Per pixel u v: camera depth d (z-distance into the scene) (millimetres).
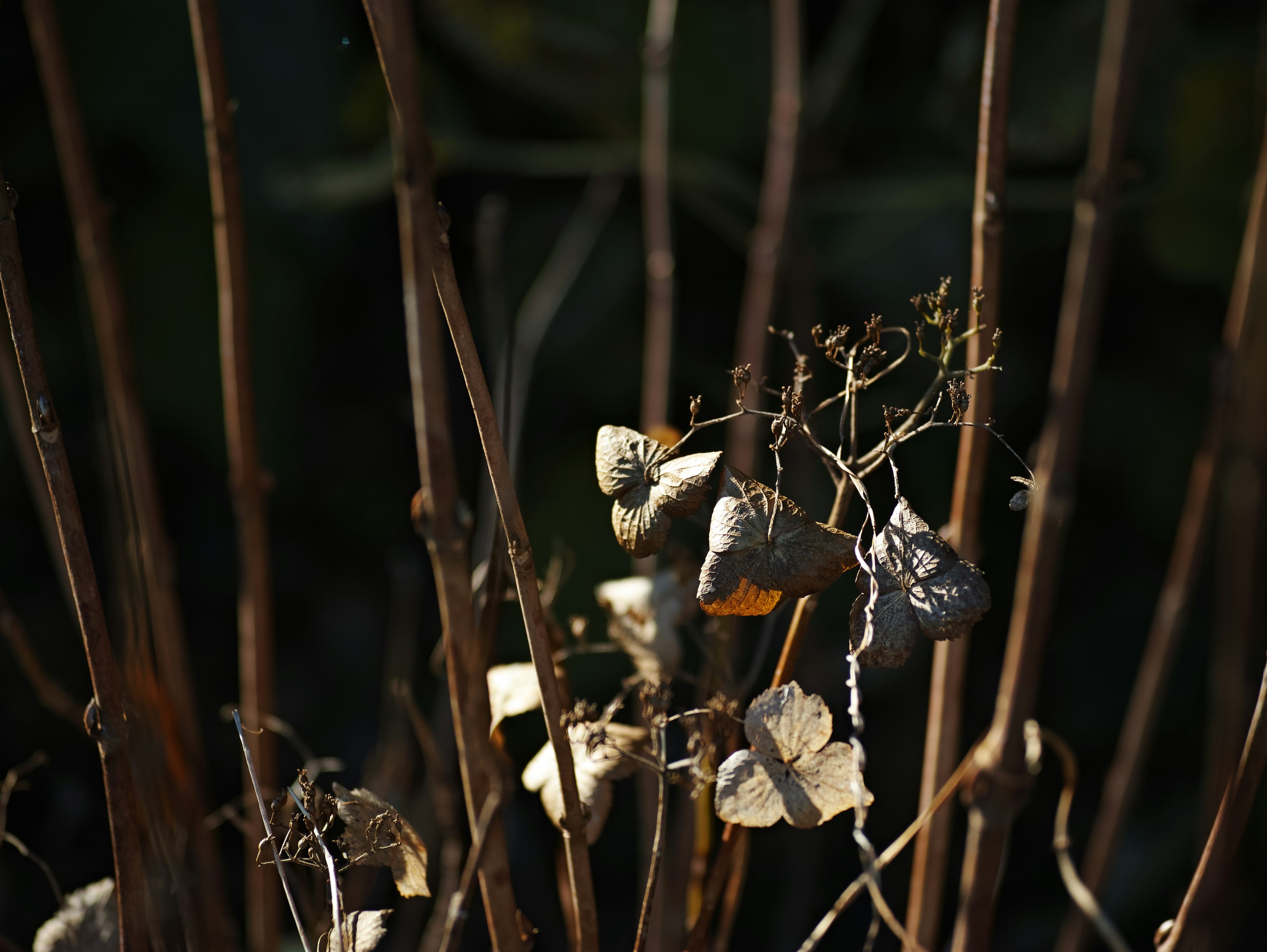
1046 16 1940
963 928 955
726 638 899
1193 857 1835
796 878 1701
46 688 964
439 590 863
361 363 2260
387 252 2246
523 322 1760
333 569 2223
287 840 854
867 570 803
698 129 2002
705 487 818
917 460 2012
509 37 1977
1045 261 2084
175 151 2027
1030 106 1947
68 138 983
